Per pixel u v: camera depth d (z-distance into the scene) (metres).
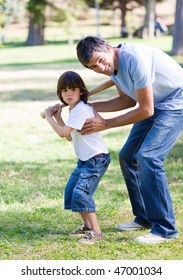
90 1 58.28
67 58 36.34
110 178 8.91
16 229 6.69
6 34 69.56
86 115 6.12
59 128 6.19
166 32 60.25
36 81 23.53
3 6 53.59
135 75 5.90
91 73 25.42
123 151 6.44
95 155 6.21
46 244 6.25
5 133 12.62
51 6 51.00
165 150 6.14
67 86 6.16
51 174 9.16
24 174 9.20
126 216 7.13
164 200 6.14
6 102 17.62
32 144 11.42
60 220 6.98
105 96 18.09
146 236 6.21
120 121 6.09
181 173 9.04
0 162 10.01
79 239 6.34
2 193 8.18
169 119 6.12
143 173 6.08
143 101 5.96
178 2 33.69
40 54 41.91
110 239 6.35
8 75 26.62
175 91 6.19
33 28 54.72
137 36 57.56
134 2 64.75
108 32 66.12
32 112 15.50
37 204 7.62
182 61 30.11
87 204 6.22
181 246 6.13
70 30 50.94
